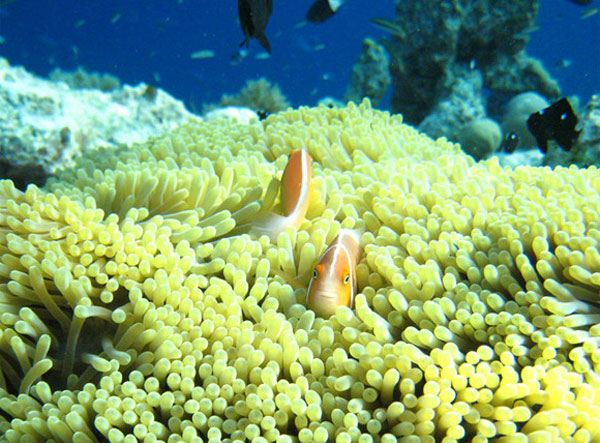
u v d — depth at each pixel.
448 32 1.70
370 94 2.13
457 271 0.35
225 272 0.36
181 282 0.35
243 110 1.35
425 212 0.40
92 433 0.31
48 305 0.35
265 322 0.33
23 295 0.35
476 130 1.45
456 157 0.52
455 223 0.38
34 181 0.80
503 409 0.28
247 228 0.41
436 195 0.41
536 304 0.32
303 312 0.34
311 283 0.34
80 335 0.36
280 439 0.29
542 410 0.30
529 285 0.33
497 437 0.30
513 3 1.76
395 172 0.47
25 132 0.77
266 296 0.37
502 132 1.69
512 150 1.31
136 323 0.33
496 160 0.50
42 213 0.38
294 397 0.30
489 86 1.93
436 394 0.29
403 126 0.65
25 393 0.33
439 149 0.60
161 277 0.34
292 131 0.58
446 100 1.70
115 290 0.35
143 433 0.30
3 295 0.35
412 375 0.30
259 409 0.30
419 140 0.62
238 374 0.31
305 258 0.37
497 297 0.32
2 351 0.36
